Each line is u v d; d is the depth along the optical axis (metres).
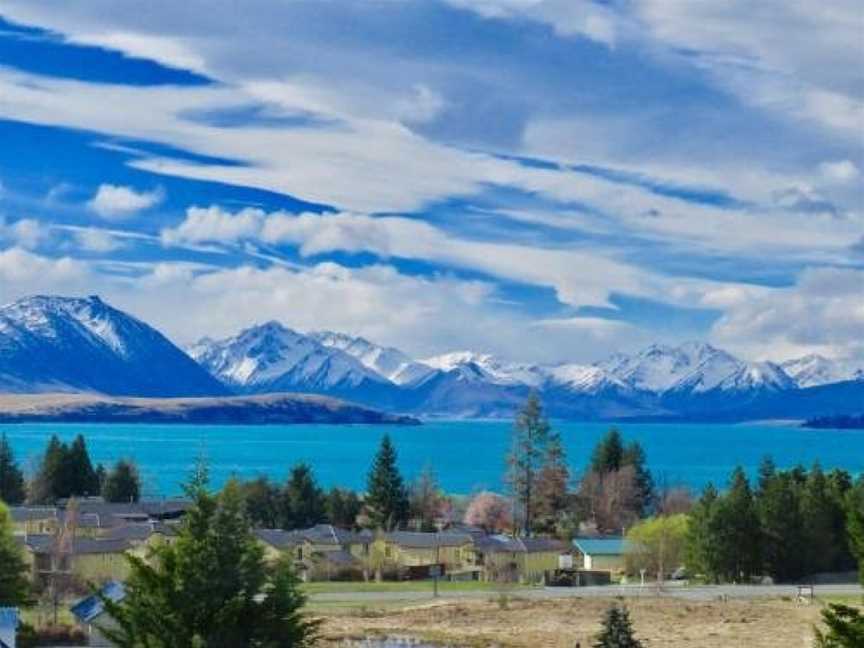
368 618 112.12
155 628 58.84
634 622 111.44
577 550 177.12
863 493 168.12
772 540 161.50
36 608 110.62
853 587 147.75
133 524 174.75
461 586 148.12
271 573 62.50
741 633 104.44
